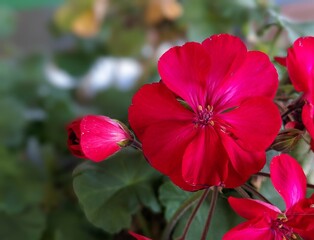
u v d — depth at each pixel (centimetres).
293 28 28
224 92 18
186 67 18
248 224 16
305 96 18
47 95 42
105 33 48
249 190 19
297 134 18
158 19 42
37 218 31
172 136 18
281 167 18
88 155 18
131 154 24
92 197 23
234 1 34
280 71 24
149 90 18
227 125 18
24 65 47
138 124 18
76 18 47
